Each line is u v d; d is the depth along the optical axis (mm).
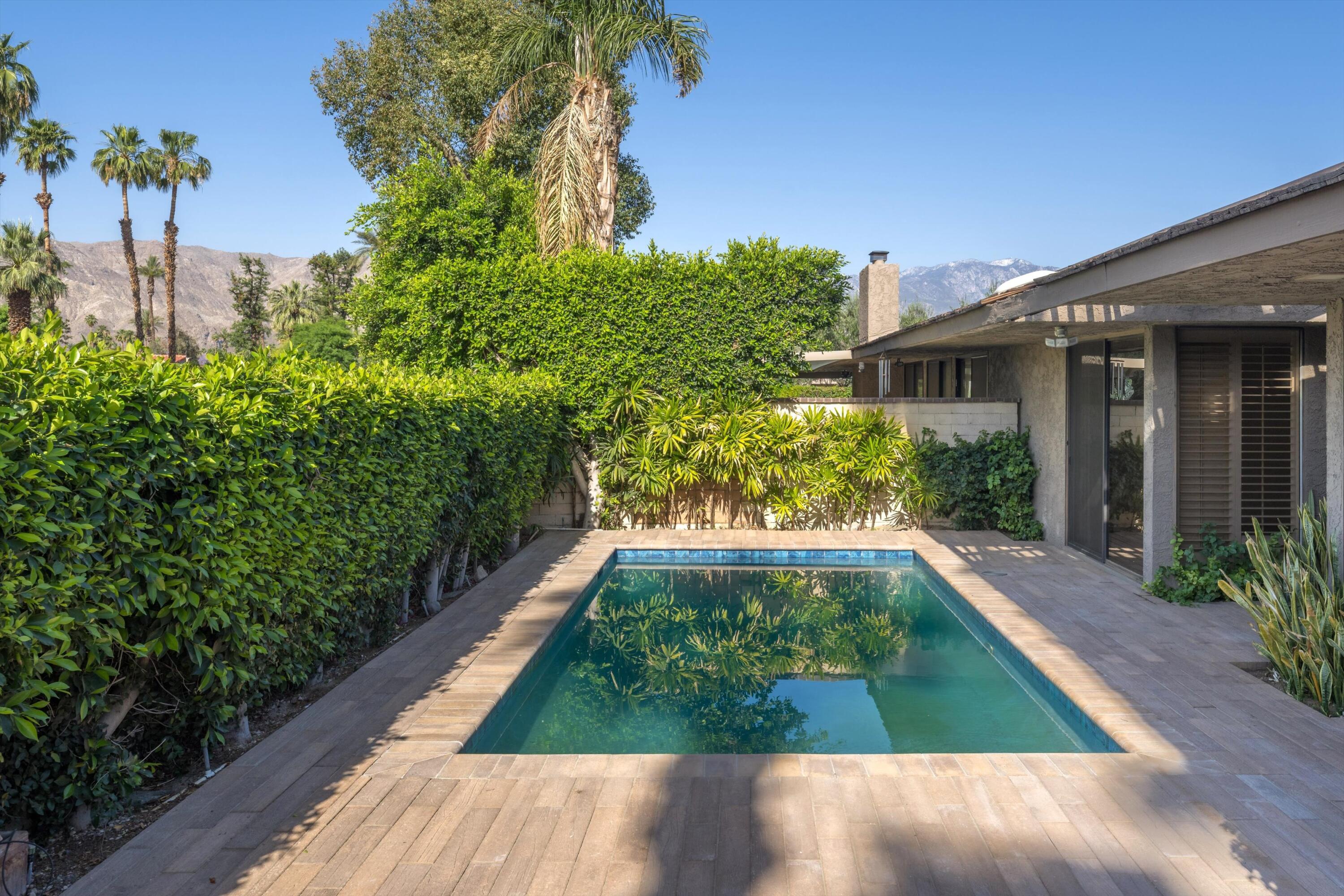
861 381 21156
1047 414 11367
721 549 11367
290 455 4562
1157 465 8016
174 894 3178
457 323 12602
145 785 4207
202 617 3785
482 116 21094
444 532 7719
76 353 3285
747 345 12461
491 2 20406
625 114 21969
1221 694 5328
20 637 2789
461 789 4086
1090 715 5047
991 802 3918
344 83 21703
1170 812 3795
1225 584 5797
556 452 12320
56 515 2992
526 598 8344
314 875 3314
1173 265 4805
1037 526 11648
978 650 7578
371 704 5277
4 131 30203
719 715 5961
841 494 12555
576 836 3619
